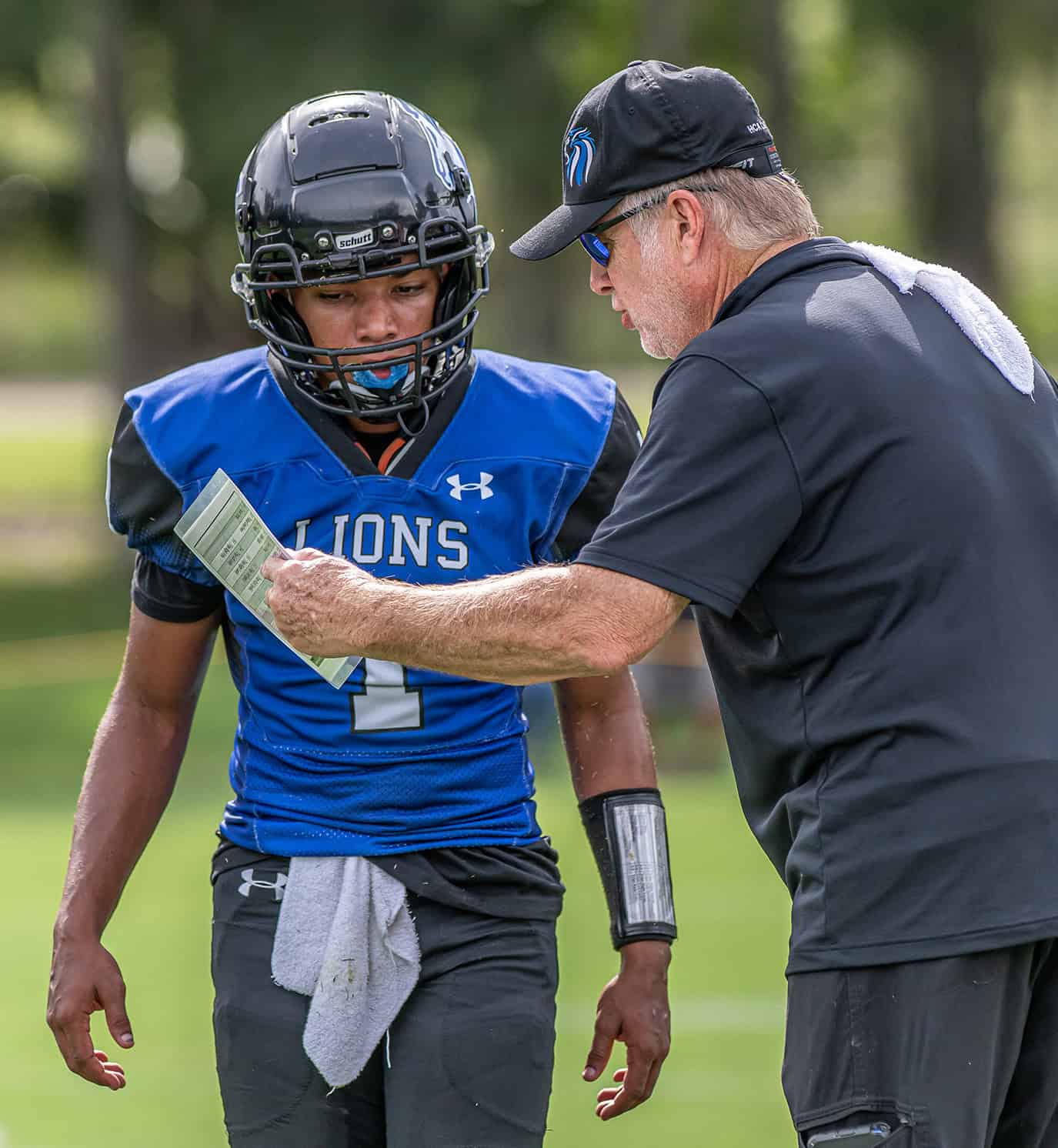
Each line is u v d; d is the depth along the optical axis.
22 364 136.25
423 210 10.35
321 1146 10.38
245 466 10.68
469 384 10.89
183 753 11.52
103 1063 10.91
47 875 29.89
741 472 9.46
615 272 10.54
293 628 10.05
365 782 10.55
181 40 62.97
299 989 10.37
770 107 66.50
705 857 30.73
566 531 10.98
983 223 82.44
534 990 10.56
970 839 9.24
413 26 62.84
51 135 78.00
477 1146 10.20
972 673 9.38
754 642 10.03
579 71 69.69
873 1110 9.43
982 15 73.38
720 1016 21.42
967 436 9.66
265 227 10.44
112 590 69.06
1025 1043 9.78
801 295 9.93
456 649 9.63
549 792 36.06
